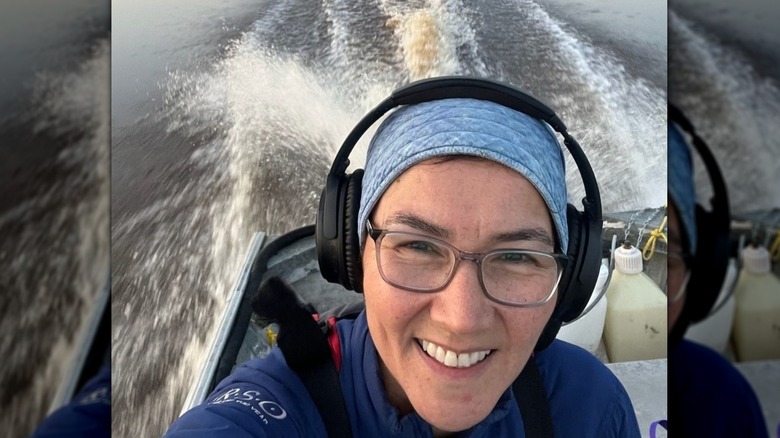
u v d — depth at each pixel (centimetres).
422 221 37
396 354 40
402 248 38
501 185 37
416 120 38
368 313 40
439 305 37
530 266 39
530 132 39
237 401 41
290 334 44
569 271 42
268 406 41
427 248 38
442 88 40
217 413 40
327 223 42
